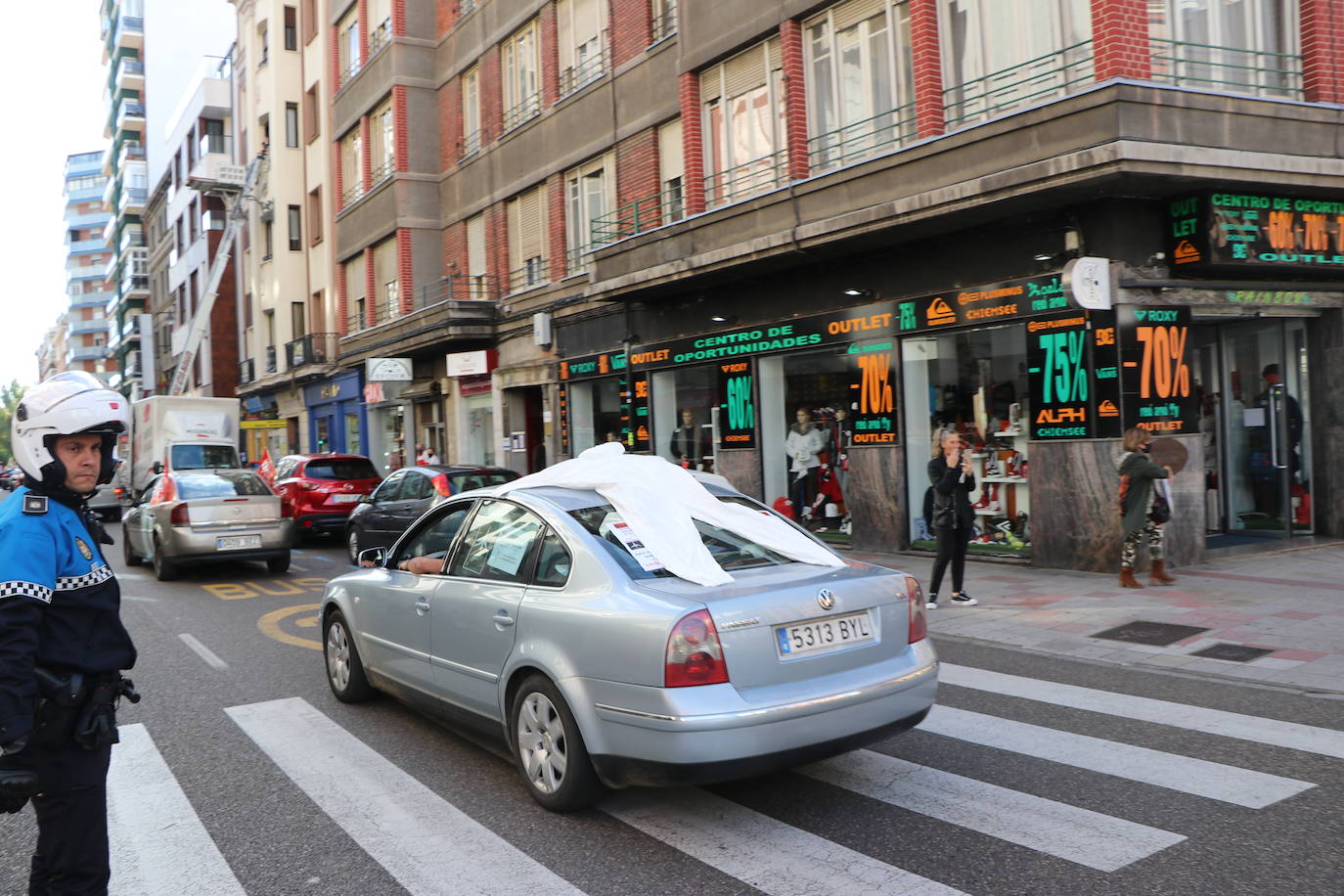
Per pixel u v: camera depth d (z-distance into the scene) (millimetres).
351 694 6223
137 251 62375
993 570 11148
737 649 3865
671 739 3746
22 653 2469
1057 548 10812
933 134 11578
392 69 24484
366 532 13727
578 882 3602
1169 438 10062
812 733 3936
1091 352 10320
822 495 14062
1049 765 4734
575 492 4867
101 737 2676
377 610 5789
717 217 14102
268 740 5523
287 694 6598
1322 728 5199
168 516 12641
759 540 4691
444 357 24297
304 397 33688
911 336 12492
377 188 25859
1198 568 10352
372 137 26734
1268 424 12156
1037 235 10805
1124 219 10172
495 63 21875
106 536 2859
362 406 28844
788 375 14516
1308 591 8867
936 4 11672
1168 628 7727
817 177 12430
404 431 26922
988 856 3705
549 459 20266
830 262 13461
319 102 31906
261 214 35000
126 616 10047
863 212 11594
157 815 4402
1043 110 9758
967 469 9180
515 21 20875
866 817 4145
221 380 42688
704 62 15102
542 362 20281
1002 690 6227
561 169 19562
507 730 4574
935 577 9219
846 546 13547
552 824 4184
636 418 17594
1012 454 11531
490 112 22141
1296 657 6641
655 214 17000
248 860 3895
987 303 11352
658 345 16953
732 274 14367
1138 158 9094
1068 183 9500
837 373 13594
